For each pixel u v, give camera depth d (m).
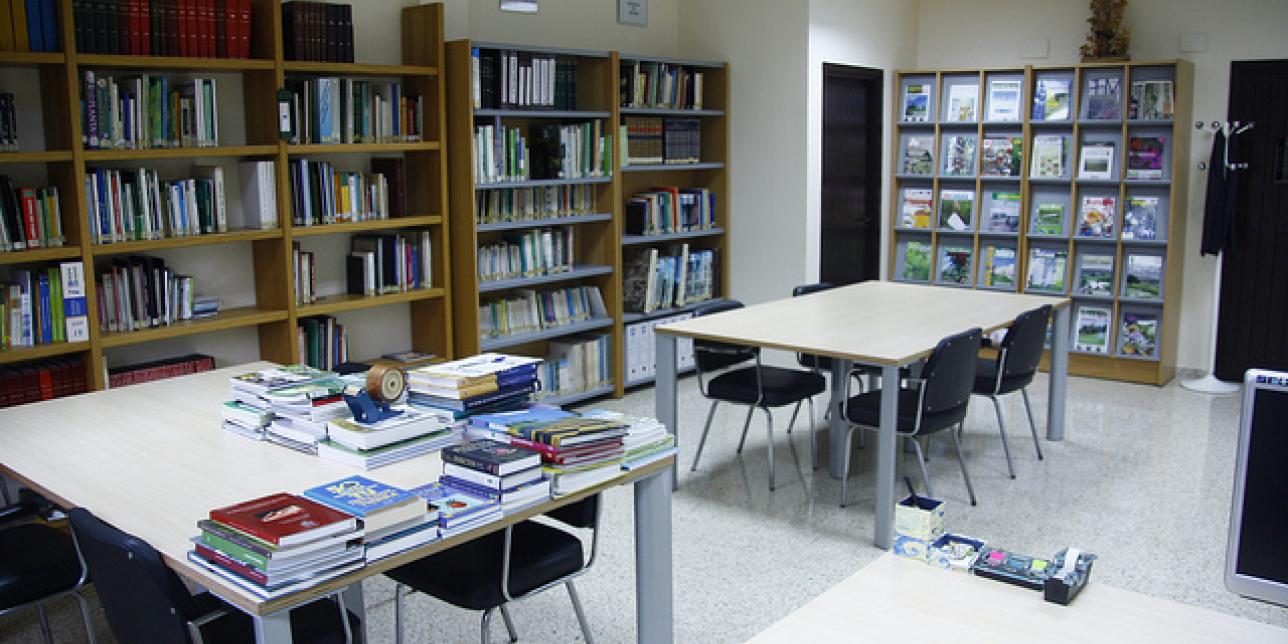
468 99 5.58
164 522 2.38
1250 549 1.80
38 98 4.35
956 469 5.26
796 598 3.79
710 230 7.41
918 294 5.89
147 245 4.41
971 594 2.06
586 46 6.86
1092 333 7.26
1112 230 7.18
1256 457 1.77
